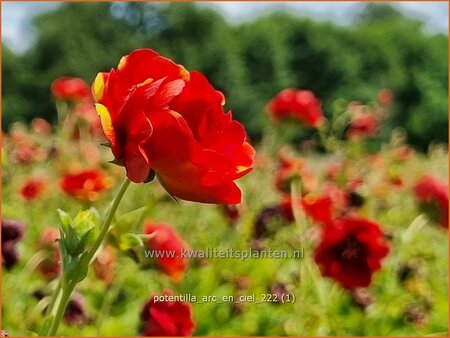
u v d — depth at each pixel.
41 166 1.07
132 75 0.35
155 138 0.34
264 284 0.81
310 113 0.99
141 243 0.45
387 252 0.67
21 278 0.68
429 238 0.97
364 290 0.76
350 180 1.00
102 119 0.33
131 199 0.86
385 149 1.32
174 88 0.34
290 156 0.96
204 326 0.74
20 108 4.49
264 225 0.81
